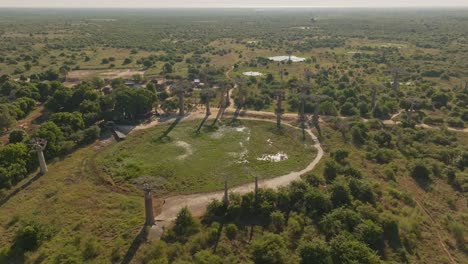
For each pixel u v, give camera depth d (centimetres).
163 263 5106
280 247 5447
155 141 9525
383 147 9200
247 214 6431
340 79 15250
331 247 5428
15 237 5741
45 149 8344
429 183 7544
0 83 14200
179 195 7175
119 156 8669
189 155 8806
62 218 6344
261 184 7544
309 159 8631
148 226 6078
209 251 5506
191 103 12419
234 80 14275
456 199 6994
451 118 10688
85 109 10625
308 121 10831
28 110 11444
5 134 9719
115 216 6444
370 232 5700
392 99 12244
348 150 8956
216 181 7675
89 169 8062
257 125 10650
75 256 5331
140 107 10875
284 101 12669
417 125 10506
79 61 19475
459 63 18312
